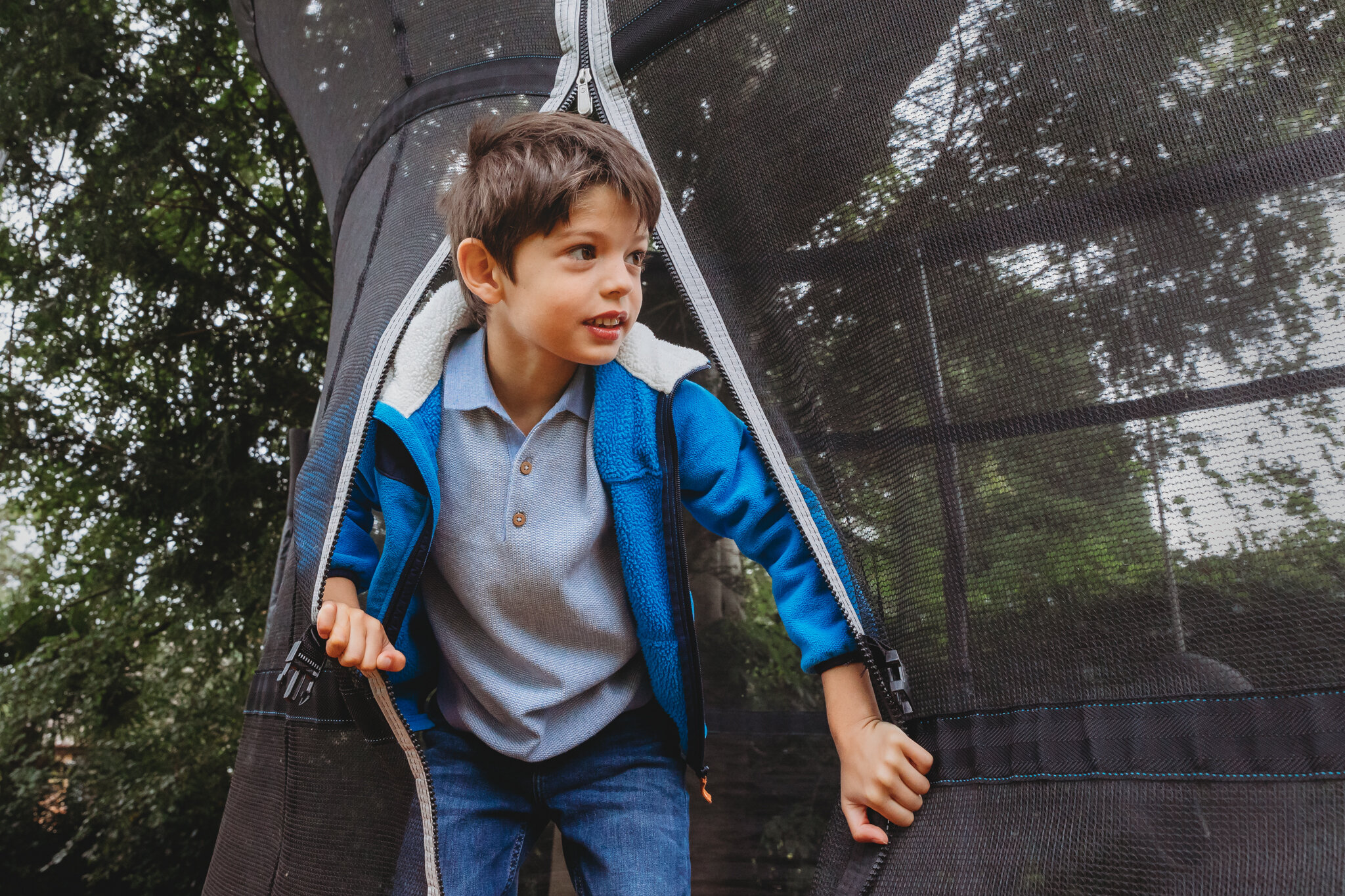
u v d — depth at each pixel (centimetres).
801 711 257
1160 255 88
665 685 113
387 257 134
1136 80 92
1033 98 96
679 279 108
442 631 117
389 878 111
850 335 102
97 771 532
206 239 574
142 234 536
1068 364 89
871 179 104
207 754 534
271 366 557
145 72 545
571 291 99
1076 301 90
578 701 115
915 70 104
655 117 121
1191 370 84
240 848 129
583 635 114
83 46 524
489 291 106
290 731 124
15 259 536
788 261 108
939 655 90
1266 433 80
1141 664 81
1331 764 73
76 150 538
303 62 183
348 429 120
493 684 114
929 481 94
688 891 113
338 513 110
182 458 540
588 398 115
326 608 100
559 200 97
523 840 119
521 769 117
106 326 549
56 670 539
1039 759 83
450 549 113
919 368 97
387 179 146
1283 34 87
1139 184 90
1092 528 85
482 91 142
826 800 247
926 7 104
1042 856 80
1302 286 82
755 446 109
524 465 112
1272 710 76
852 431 101
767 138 112
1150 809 78
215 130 538
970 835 84
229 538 538
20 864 556
